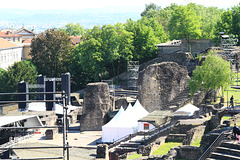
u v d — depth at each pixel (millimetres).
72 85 141625
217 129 46375
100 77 131375
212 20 149875
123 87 123562
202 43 125688
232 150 37938
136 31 135125
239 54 93000
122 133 72688
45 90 100250
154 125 67125
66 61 139375
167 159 43812
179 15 125188
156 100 89875
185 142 50781
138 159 48688
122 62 133375
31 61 142000
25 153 53344
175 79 89625
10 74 124688
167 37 156625
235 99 72938
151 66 90062
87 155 55281
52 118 90812
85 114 86938
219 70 74688
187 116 68000
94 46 127000
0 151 51469
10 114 93938
